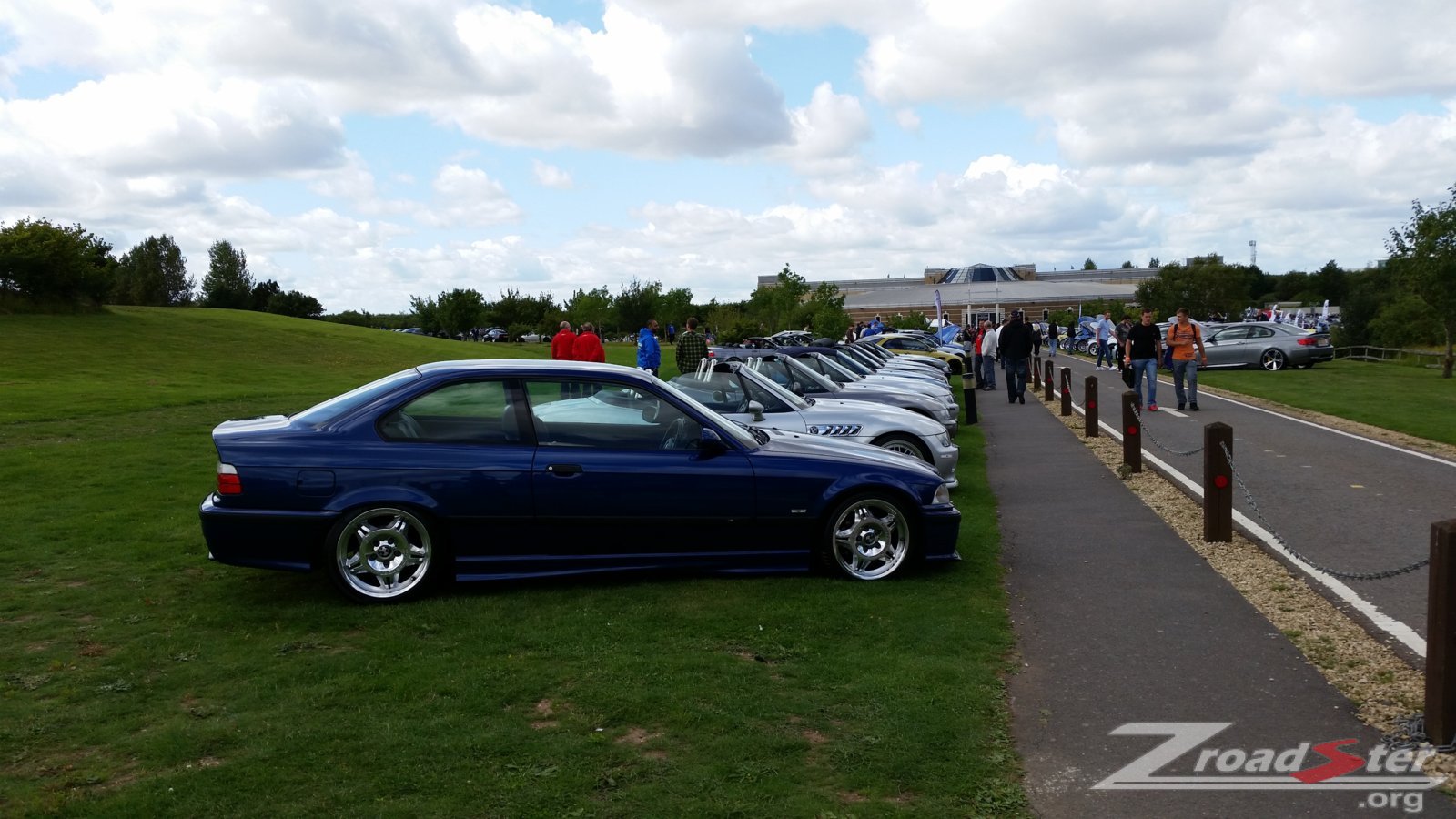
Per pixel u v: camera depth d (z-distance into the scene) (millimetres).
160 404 19281
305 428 6602
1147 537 8609
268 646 5625
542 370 6945
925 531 7184
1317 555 7863
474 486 6562
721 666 5293
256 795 3885
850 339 39000
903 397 13117
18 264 43094
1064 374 20016
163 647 5586
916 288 115750
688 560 6949
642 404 6980
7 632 5844
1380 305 45531
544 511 6648
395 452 6543
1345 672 5309
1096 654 5633
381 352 46875
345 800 3855
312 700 4836
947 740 4445
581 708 4734
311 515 6398
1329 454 13602
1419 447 14359
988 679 5176
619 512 6758
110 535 8227
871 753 4285
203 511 6398
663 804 3844
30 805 3762
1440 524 4371
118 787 3969
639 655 5465
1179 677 5273
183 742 4340
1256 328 34594
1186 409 20031
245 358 39250
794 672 5242
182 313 53844
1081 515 9633
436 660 5391
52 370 29609
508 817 3736
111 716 4660
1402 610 6355
